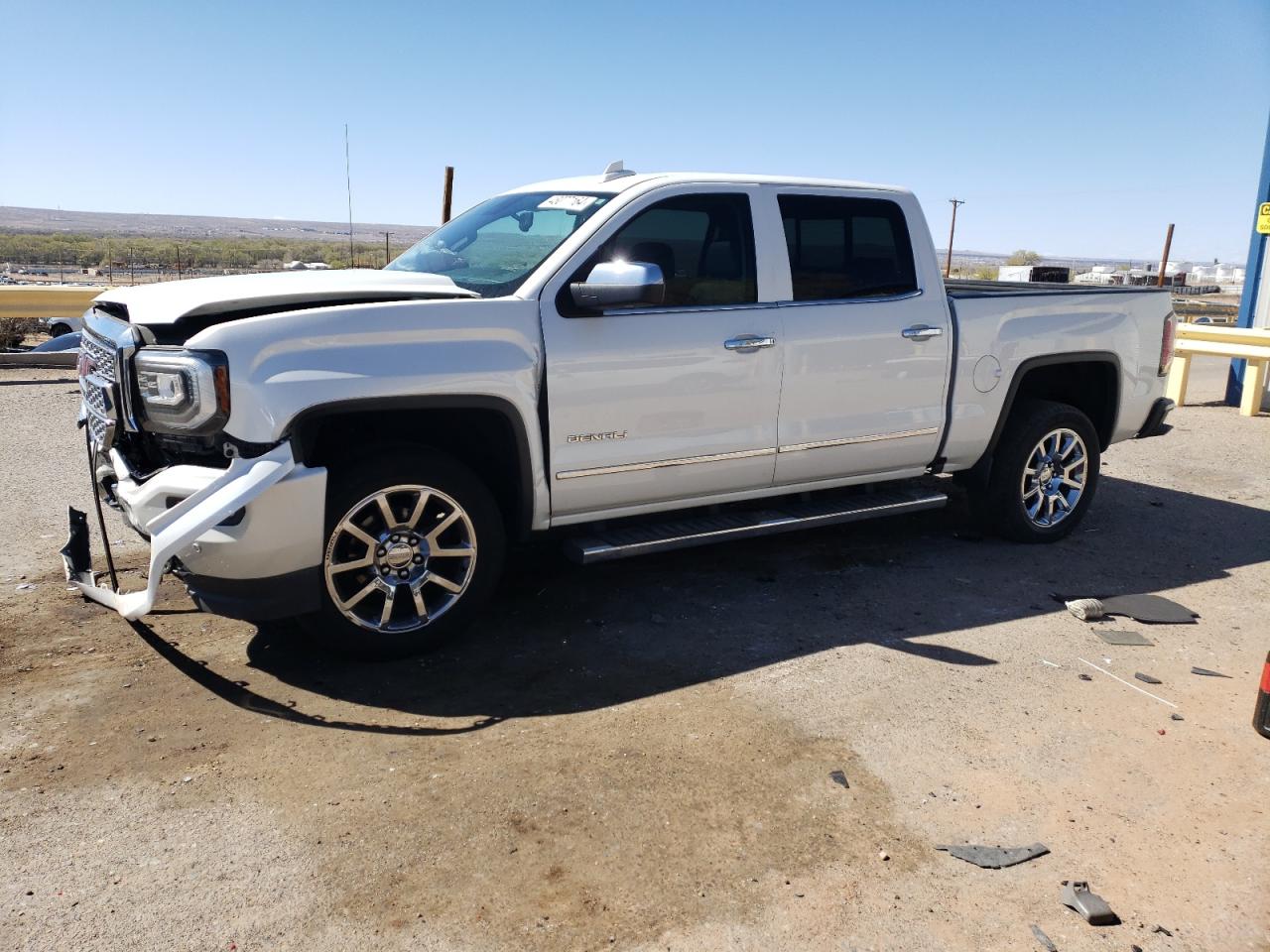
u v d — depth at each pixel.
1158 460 8.71
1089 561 5.73
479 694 3.87
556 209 4.73
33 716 3.63
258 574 3.67
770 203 4.84
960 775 3.31
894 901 2.66
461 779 3.23
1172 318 6.36
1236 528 6.54
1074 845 2.94
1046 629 4.66
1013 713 3.78
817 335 4.90
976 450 5.65
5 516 6.13
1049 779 3.30
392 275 4.38
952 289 6.23
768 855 2.86
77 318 14.79
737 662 4.20
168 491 3.70
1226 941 2.54
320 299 3.93
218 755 3.37
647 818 3.03
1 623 4.49
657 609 4.81
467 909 2.60
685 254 4.61
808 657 4.26
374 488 3.91
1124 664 4.27
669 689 3.93
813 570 5.44
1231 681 4.13
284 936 2.49
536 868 2.78
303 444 3.69
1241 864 2.86
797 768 3.34
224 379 3.58
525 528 4.37
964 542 6.04
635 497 4.59
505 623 4.61
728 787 3.21
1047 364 5.73
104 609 4.68
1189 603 5.09
